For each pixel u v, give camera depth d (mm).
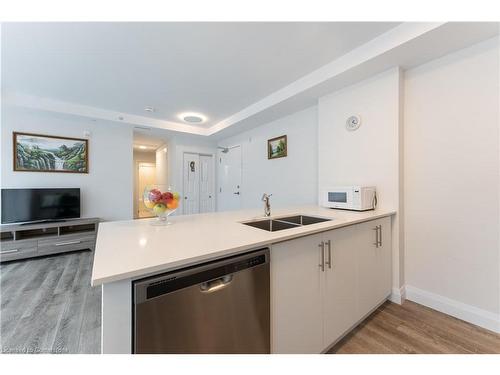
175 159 4820
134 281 697
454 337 1480
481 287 1611
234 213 1988
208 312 836
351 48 1951
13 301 1925
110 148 3918
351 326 1481
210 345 842
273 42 1863
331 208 2287
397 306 1874
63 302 1908
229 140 4832
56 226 3176
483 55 1596
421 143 1912
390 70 1987
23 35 1761
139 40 1837
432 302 1831
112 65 2227
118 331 670
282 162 3498
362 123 2213
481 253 1613
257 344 980
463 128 1688
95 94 2941
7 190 3029
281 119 3486
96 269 675
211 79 2535
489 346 1393
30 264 2838
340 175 2414
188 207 4969
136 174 7469
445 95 1776
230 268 892
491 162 1571
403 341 1442
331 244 1351
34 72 2363
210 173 5309
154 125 4004
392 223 1963
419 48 1688
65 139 3529
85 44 1893
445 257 1782
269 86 2715
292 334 1128
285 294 1102
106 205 3889
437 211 1823
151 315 708
